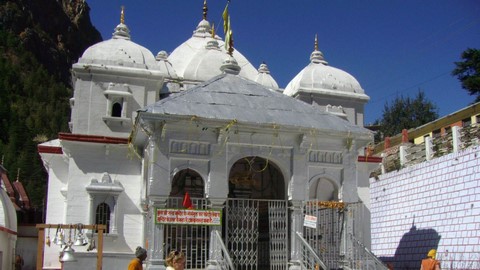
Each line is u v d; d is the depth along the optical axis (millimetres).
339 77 24875
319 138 17359
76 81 21391
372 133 17719
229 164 16469
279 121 16734
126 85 21594
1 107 67688
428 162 22312
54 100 87250
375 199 26094
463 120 30844
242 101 17500
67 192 19000
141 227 19328
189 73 24656
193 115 15727
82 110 21141
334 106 24078
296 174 17031
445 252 20219
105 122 21203
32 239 27844
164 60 24594
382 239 25016
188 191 19781
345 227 17359
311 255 16000
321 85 24312
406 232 23156
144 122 15805
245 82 18938
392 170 25391
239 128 16422
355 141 17703
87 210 18984
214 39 26547
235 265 16031
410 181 23453
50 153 20469
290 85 25469
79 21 146500
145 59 22266
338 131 17188
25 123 68562
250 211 16750
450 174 20719
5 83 81125
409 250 22672
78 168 19234
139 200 19500
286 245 16703
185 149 16125
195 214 15781
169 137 15984
